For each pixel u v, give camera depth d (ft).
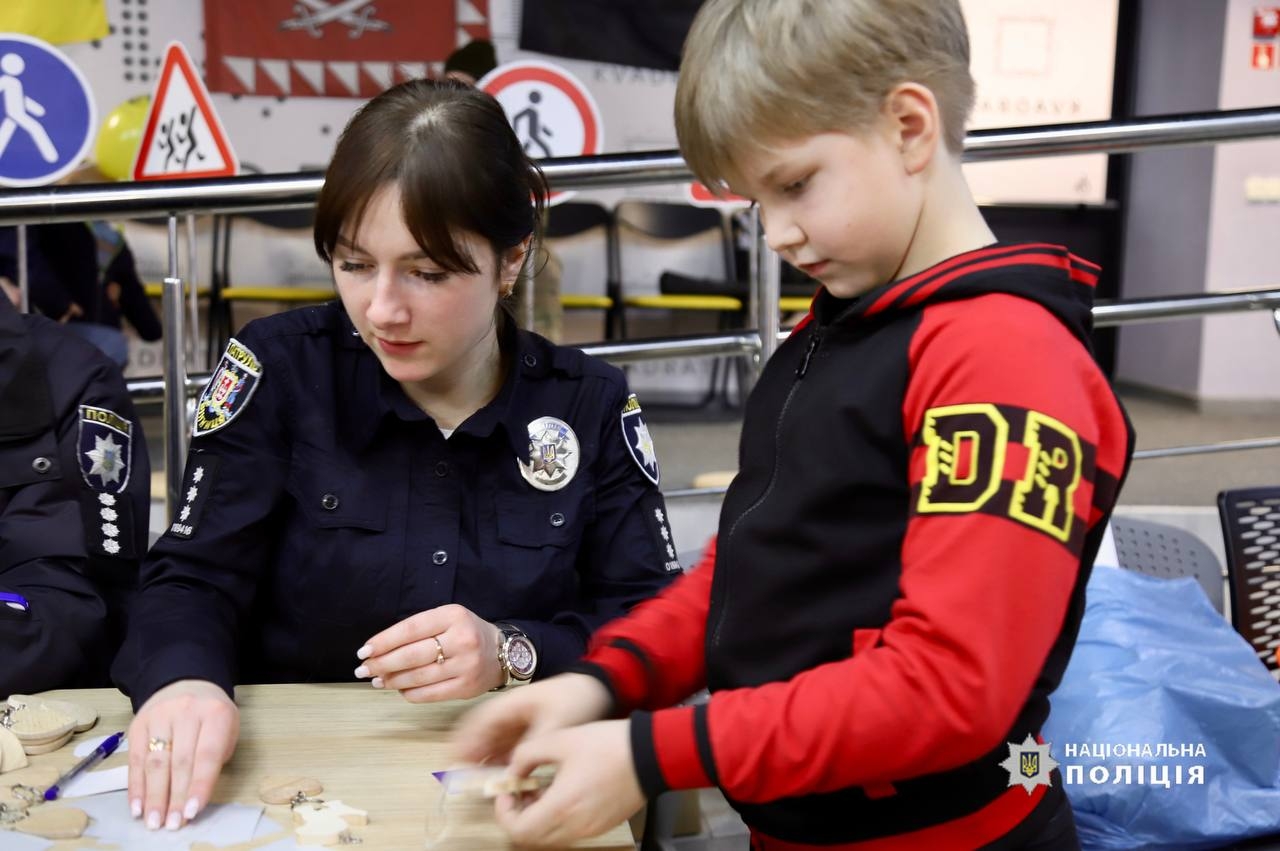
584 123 8.25
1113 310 6.82
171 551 3.64
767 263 6.44
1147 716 4.11
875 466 2.36
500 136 3.39
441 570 3.73
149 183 5.47
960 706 2.00
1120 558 5.85
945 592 2.04
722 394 18.74
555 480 3.90
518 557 3.80
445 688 3.19
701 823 5.83
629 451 4.05
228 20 16.88
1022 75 20.66
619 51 18.01
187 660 3.17
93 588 3.90
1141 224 21.09
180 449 5.62
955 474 2.10
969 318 2.22
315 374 3.82
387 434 3.78
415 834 2.59
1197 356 19.53
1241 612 5.55
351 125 3.33
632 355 6.49
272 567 3.80
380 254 3.23
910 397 2.29
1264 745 4.12
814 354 2.61
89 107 8.74
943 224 2.37
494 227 3.30
